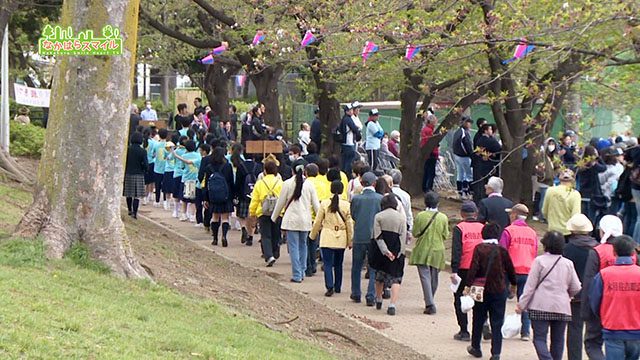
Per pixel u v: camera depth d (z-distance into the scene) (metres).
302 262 22.42
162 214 32.09
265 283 21.19
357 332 17.56
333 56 25.28
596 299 12.80
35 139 34.81
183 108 39.81
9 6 27.02
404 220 19.41
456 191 38.47
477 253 15.60
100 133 15.41
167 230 27.89
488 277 15.52
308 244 23.33
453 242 17.02
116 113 15.55
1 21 26.81
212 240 27.19
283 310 18.09
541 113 20.23
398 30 21.75
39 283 13.10
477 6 23.38
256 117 38.78
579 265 14.81
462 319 17.38
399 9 23.52
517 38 18.70
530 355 16.61
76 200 15.34
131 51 15.76
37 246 14.77
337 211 21.03
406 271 24.69
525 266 16.86
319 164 23.50
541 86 23.53
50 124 15.57
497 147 31.05
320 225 21.25
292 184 22.17
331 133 36.62
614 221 13.79
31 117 42.59
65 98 15.41
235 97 75.81
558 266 14.18
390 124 46.59
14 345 9.78
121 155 15.70
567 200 20.17
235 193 26.81
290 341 14.72
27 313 11.16
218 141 26.97
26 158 33.84
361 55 22.44
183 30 48.06
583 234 15.02
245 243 27.02
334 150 36.78
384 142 36.53
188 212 30.75
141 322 12.52
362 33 23.53
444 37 22.98
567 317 14.12
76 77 15.37
